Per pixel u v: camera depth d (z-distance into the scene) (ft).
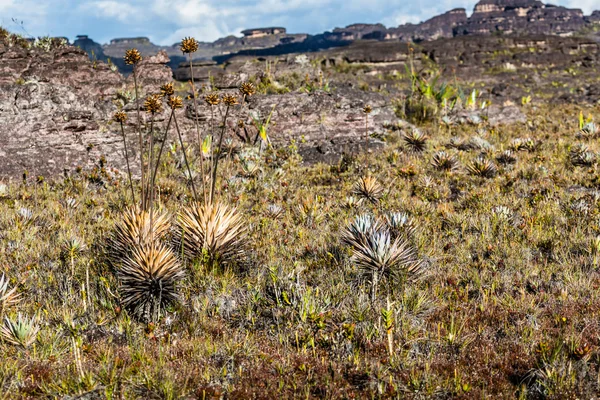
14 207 34.60
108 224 30.76
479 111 85.10
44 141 46.26
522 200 35.60
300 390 13.37
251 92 23.48
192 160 51.57
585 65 329.31
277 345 16.28
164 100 58.90
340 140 61.87
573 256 24.94
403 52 341.82
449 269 23.73
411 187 41.81
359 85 91.25
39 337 15.90
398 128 70.33
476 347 15.80
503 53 396.57
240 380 13.94
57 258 24.34
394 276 20.77
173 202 37.32
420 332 17.20
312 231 30.17
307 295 18.11
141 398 12.78
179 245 22.79
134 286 18.30
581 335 15.92
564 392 12.89
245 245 24.68
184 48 21.49
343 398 13.03
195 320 17.93
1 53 63.82
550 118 88.69
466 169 46.98
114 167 48.37
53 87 49.67
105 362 14.37
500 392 13.24
